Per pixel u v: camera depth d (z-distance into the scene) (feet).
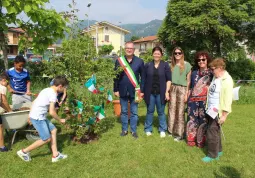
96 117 17.53
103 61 17.67
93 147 16.52
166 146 16.80
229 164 14.43
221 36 79.46
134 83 17.57
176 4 81.87
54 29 27.09
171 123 18.11
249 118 24.71
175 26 84.69
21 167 13.87
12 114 15.49
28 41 28.32
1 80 16.08
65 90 16.30
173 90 17.67
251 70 84.69
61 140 17.62
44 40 27.91
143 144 17.08
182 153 15.83
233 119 24.30
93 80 16.55
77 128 17.11
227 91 13.88
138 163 14.49
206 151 16.11
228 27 77.61
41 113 13.98
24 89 18.63
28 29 27.40
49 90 14.08
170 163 14.49
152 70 17.78
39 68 35.73
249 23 83.87
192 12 79.82
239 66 84.94
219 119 14.32
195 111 16.39
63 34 27.94
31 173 13.32
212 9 77.41
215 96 14.35
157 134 19.12
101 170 13.66
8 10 23.67
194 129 16.62
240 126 21.94
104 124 21.25
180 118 17.62
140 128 20.61
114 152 15.81
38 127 14.01
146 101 18.33
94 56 17.33
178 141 17.63
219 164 14.42
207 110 14.66
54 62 16.87
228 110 13.96
